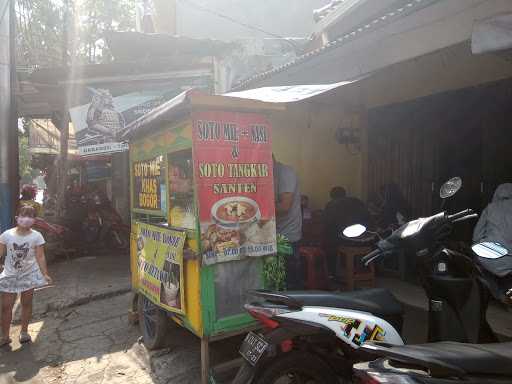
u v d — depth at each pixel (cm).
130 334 455
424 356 172
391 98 637
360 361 253
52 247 880
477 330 249
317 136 672
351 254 506
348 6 751
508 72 502
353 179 701
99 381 357
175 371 358
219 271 317
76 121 801
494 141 522
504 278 300
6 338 438
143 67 827
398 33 405
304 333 238
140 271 411
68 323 500
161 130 368
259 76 590
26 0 1009
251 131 329
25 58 1088
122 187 1159
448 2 352
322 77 506
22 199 804
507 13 312
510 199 412
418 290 520
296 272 421
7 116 756
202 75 852
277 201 404
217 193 313
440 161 581
